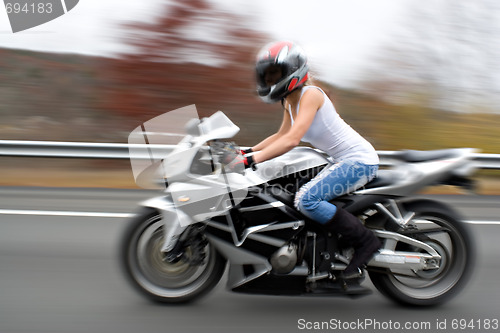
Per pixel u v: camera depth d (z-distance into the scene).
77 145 6.89
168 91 9.16
